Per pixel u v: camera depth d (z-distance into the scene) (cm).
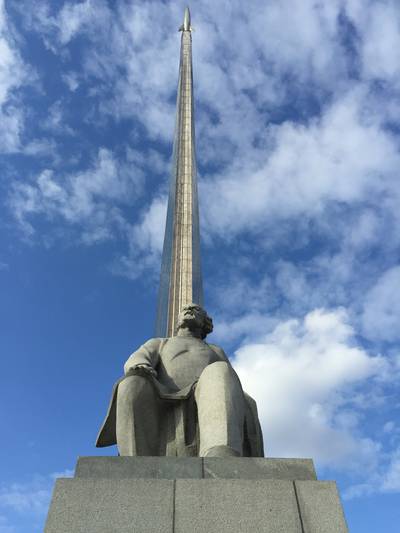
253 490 493
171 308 2472
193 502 483
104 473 532
